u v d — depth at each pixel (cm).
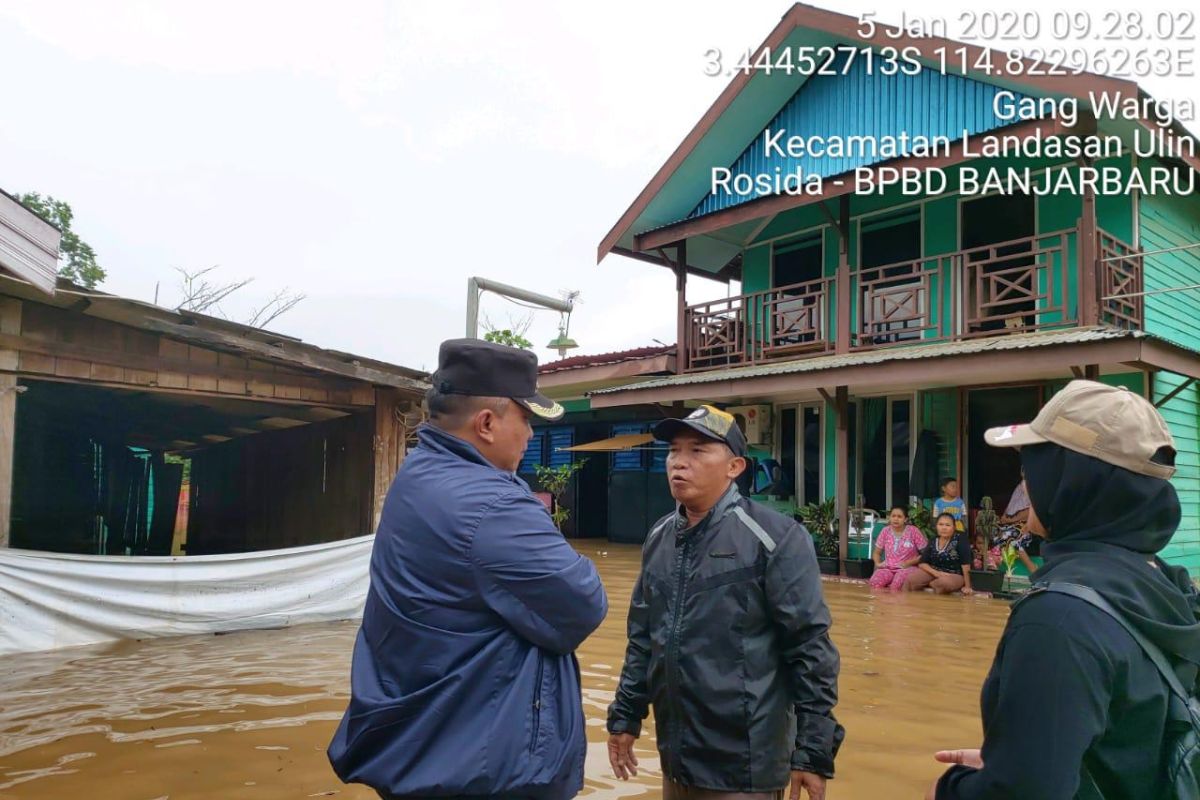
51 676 525
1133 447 143
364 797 328
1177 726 133
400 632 181
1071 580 138
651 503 1558
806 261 1361
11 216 541
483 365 199
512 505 184
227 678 523
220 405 926
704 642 236
